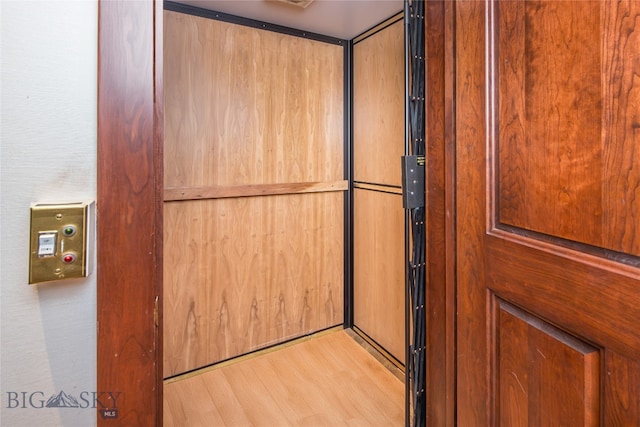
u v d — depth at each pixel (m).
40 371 0.58
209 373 2.00
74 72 0.58
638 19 0.59
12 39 0.54
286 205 2.23
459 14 0.98
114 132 0.60
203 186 1.96
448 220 1.06
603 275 0.65
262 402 1.79
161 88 0.66
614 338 0.64
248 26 2.02
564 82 0.72
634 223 0.60
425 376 1.21
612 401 0.65
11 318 0.56
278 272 2.23
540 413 0.79
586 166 0.68
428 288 1.17
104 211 0.60
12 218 0.56
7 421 0.58
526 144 0.81
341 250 2.44
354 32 2.22
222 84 1.97
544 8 0.75
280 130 2.16
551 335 0.77
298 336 2.32
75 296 0.60
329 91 2.30
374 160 2.19
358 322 2.41
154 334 0.64
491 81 0.90
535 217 0.79
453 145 1.03
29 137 0.56
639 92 0.59
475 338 0.97
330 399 1.81
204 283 2.01
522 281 0.82
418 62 1.17
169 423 1.64
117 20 0.60
